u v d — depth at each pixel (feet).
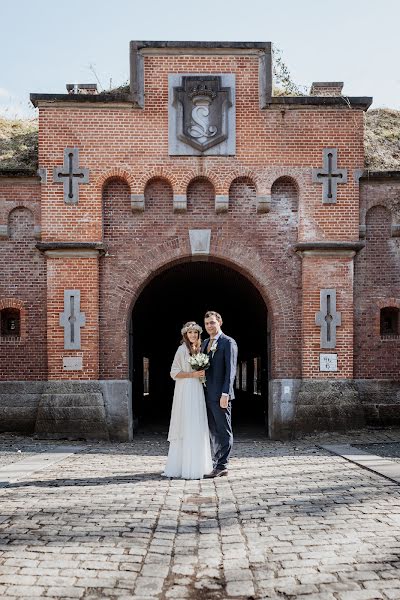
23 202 54.95
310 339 54.39
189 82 54.75
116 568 17.79
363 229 55.67
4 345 54.49
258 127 55.16
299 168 55.26
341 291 54.80
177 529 22.03
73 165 54.29
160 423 72.90
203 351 34.22
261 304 69.82
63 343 53.36
